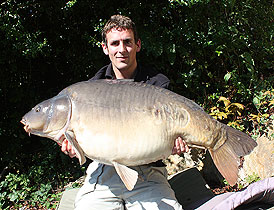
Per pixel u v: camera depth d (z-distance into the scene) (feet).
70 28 16.78
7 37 14.26
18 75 17.15
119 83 7.87
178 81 16.11
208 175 13.93
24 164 16.90
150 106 7.57
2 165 16.87
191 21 15.58
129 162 7.61
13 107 17.29
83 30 16.81
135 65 9.60
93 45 15.87
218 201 9.03
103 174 9.09
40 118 7.83
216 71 16.71
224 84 16.35
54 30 16.78
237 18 16.21
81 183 14.88
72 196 11.15
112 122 7.41
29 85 17.43
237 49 16.20
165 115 7.59
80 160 7.54
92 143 7.47
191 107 7.83
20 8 15.33
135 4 15.44
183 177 11.69
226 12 15.97
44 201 13.93
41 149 17.46
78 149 7.57
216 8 15.76
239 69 16.40
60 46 17.30
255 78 15.81
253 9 16.29
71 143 7.47
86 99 7.61
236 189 12.72
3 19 14.24
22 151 17.46
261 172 12.27
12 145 16.75
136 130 7.43
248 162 13.26
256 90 15.70
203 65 16.44
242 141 7.94
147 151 7.51
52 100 7.93
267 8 16.51
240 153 7.89
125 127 7.41
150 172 9.12
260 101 15.33
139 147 7.46
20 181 14.85
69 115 7.62
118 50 9.05
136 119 7.45
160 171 9.54
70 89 7.89
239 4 16.17
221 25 15.43
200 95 16.63
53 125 7.73
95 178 9.20
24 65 17.22
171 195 8.88
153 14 15.99
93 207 8.84
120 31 8.97
